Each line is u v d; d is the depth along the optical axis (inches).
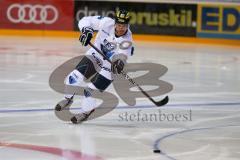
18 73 464.4
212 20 821.2
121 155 226.7
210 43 824.9
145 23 823.7
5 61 535.5
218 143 255.4
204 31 823.7
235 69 555.5
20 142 242.7
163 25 823.7
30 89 388.5
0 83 410.3
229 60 634.2
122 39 277.6
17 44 691.4
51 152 226.8
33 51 625.3
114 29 278.7
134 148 239.6
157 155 228.7
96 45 287.0
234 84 454.9
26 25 810.8
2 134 257.0
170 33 824.9
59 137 254.4
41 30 813.2
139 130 276.8
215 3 818.2
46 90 386.3
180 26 823.7
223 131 281.7
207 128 287.6
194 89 419.5
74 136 257.8
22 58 562.6
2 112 308.0
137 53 655.1
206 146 248.2
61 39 780.6
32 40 749.3
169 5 820.6
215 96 391.2
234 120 310.8
